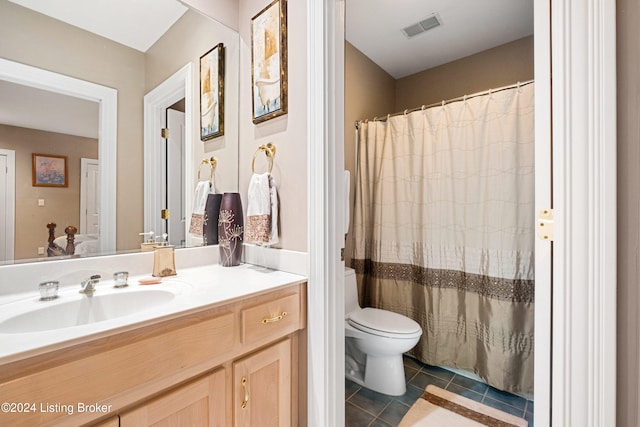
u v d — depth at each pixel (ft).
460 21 6.60
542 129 2.27
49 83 3.27
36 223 3.16
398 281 7.02
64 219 3.34
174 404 2.41
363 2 6.01
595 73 1.97
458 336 6.21
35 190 3.16
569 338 2.08
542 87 2.26
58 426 1.86
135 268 3.76
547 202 2.25
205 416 2.62
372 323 5.53
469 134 6.06
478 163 5.93
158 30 4.11
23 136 3.09
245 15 4.74
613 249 1.92
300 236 3.81
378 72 8.42
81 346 1.94
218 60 4.66
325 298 3.47
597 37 1.96
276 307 3.24
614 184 1.91
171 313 2.34
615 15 1.92
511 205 5.54
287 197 3.98
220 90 4.70
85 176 3.52
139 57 3.97
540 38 2.27
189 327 2.48
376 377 5.63
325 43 3.49
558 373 2.14
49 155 3.26
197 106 4.50
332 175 3.57
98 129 3.62
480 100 5.94
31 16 3.15
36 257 3.14
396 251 7.04
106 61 3.69
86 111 3.54
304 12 3.73
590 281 1.99
